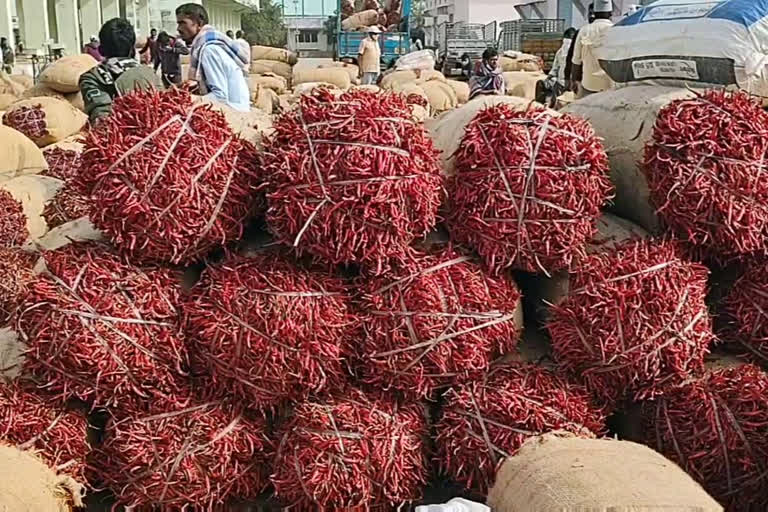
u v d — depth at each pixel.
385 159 2.03
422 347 2.07
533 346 2.38
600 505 1.69
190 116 2.13
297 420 2.08
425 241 2.29
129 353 2.03
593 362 2.16
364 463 2.02
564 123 2.22
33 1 22.53
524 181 2.14
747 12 2.63
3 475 1.78
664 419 2.22
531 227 2.15
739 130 2.23
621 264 2.17
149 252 2.12
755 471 2.16
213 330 2.04
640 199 2.53
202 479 2.04
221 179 2.11
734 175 2.19
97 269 2.09
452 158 2.32
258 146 2.31
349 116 2.06
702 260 2.33
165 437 2.04
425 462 2.15
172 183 2.05
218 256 2.27
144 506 2.07
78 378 2.03
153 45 11.45
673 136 2.25
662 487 1.76
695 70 2.73
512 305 2.20
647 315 2.11
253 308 2.03
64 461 2.03
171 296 2.13
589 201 2.20
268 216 2.11
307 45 60.97
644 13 3.05
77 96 8.50
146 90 2.21
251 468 2.12
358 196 2.00
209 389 2.13
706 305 2.39
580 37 6.85
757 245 2.22
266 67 19.97
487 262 2.21
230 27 52.47
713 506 1.72
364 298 2.11
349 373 2.13
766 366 2.36
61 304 2.01
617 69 3.11
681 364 2.13
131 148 2.06
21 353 2.13
